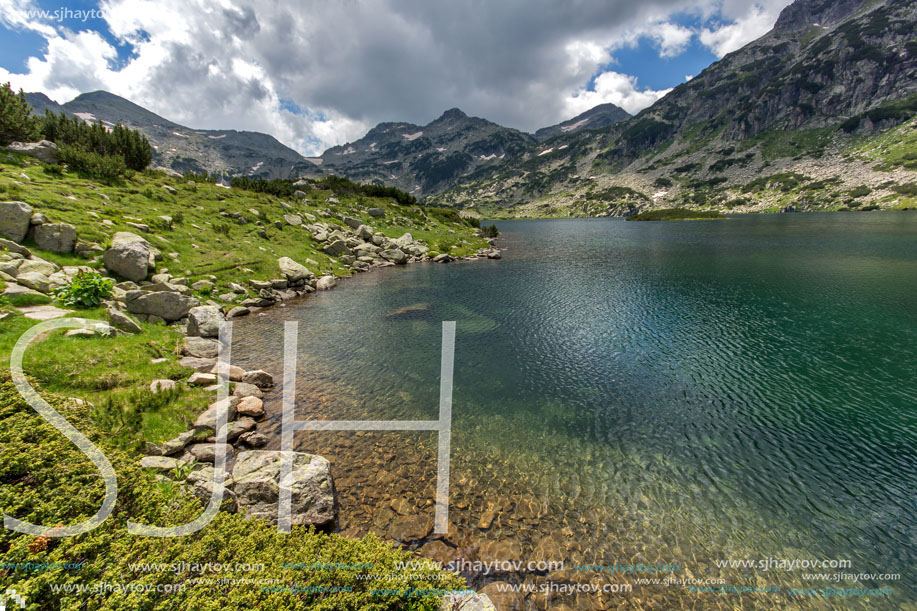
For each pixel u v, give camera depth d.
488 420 17.16
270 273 40.06
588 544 10.79
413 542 10.59
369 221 81.69
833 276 46.62
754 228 123.12
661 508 12.21
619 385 20.70
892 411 17.80
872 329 28.41
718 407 18.45
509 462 14.23
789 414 17.80
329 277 46.19
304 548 7.70
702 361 23.70
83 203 34.59
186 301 25.64
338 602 6.35
